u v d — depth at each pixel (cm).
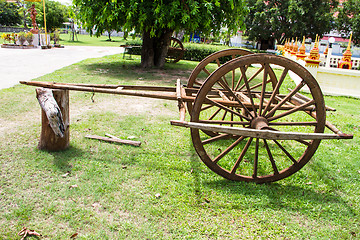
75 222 283
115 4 1093
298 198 348
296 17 3177
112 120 582
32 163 385
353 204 343
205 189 353
